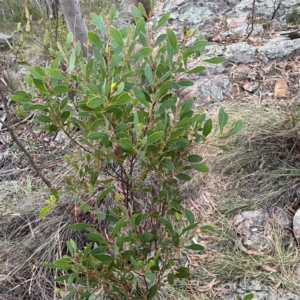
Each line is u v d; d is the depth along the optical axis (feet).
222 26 13.85
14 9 15.62
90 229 5.01
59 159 9.25
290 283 6.27
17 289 7.02
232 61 11.45
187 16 14.80
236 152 8.20
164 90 4.30
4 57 12.25
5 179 9.19
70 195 7.79
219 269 6.65
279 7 13.89
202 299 6.27
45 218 7.82
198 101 10.28
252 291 6.31
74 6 10.57
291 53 11.38
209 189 8.00
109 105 3.97
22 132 10.31
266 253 6.81
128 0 16.21
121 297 5.18
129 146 4.20
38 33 13.42
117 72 4.57
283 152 8.21
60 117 5.00
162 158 5.11
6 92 11.07
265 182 7.89
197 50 4.52
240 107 9.51
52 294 6.83
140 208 7.19
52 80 4.75
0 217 8.14
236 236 7.07
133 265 4.41
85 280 4.77
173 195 5.61
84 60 5.13
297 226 6.97
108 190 4.77
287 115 8.50
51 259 7.20
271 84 10.59
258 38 12.53
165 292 6.35
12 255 7.45
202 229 5.23
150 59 4.81
